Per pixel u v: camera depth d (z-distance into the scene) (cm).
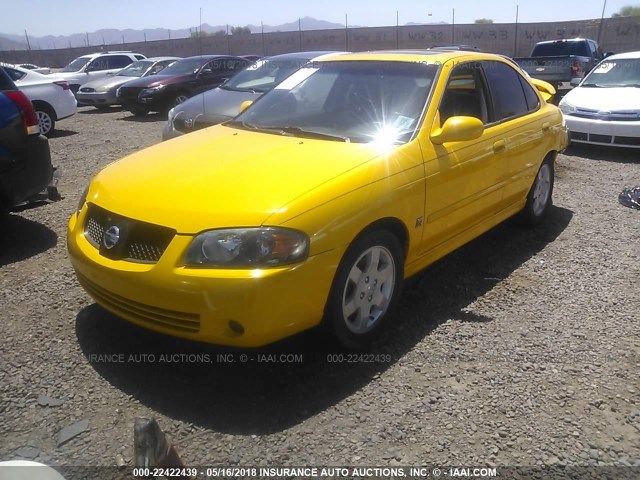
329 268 298
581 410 295
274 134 396
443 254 410
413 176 351
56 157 909
